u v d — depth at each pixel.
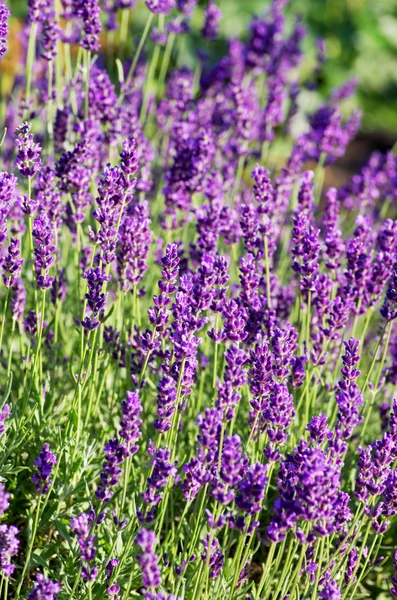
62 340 1.32
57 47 1.37
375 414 1.35
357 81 1.90
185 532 1.23
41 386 1.21
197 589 1.13
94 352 1.23
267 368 1.14
